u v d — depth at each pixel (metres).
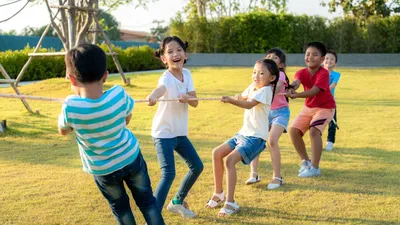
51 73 18.33
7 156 5.97
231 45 26.11
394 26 26.11
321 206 4.21
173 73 4.05
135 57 22.09
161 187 3.80
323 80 5.11
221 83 14.98
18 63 17.33
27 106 9.34
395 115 9.09
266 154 6.12
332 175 5.18
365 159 5.86
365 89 13.30
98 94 3.02
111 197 3.27
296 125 5.34
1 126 7.42
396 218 3.93
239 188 4.73
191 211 4.02
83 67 2.91
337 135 7.33
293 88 5.05
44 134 7.34
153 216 3.33
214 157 4.25
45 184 4.81
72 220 3.89
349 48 26.56
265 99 4.18
